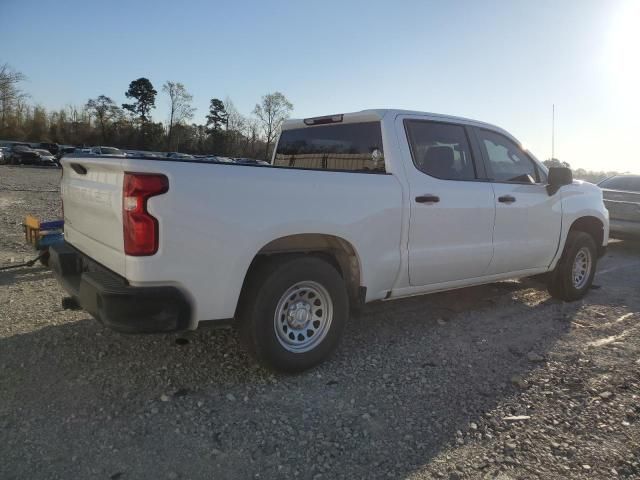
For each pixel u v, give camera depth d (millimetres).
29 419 3014
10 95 70062
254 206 3344
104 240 3357
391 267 4199
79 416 3072
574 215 5918
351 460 2760
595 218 6316
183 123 86125
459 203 4641
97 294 3051
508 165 5352
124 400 3283
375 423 3145
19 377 3537
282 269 3555
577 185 6133
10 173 33188
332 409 3295
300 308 3752
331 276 3809
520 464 2781
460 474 2672
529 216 5359
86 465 2613
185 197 3061
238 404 3301
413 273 4391
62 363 3785
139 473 2570
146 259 2980
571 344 4637
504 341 4652
